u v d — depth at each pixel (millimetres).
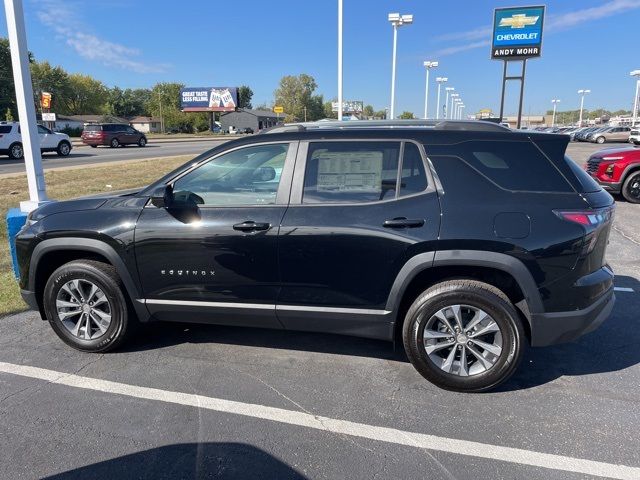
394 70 28609
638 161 11445
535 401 3375
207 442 2945
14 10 5855
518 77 32000
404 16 27391
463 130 3508
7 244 7473
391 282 3436
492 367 3387
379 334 3586
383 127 3809
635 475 2643
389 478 2635
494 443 2922
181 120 112000
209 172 3826
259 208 3631
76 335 4121
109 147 35938
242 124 107750
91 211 3969
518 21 30891
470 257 3273
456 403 3357
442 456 2807
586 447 2877
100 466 2738
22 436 3002
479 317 3375
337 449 2877
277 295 3654
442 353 3541
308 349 4199
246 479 2637
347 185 3549
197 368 3863
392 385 3604
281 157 3695
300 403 3367
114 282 3957
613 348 4172
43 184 6344
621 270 6395
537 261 3229
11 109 80875
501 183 3350
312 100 130250
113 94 138000
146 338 4430
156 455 2828
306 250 3516
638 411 3242
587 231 3236
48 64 104875
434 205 3354
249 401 3393
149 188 3941
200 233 3666
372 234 3396
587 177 3504
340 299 3555
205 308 3816
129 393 3492
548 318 3297
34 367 3881
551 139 3391
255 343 4320
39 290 4219
